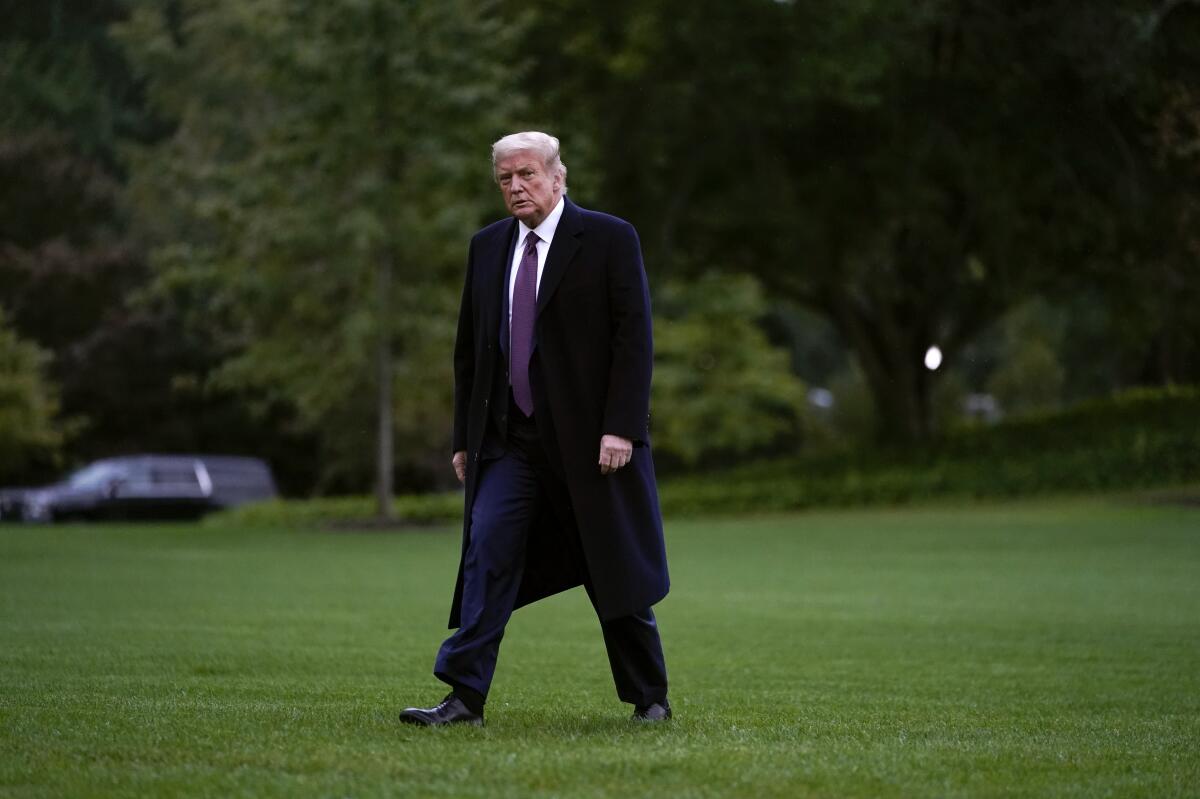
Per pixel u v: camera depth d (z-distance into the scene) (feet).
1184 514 149.38
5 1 297.53
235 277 165.17
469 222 161.07
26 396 198.08
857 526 151.12
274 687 43.01
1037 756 30.60
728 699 43.60
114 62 301.43
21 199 264.72
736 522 164.45
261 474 230.07
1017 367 355.56
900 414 209.97
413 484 276.00
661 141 175.32
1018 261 185.26
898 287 204.03
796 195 187.42
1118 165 173.78
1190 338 198.08
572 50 177.99
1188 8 170.09
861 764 28.63
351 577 98.58
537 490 35.12
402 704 38.68
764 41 167.73
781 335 347.15
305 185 161.48
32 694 39.22
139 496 222.48
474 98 155.94
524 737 32.14
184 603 77.61
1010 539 130.41
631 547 34.45
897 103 176.24
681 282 223.71
